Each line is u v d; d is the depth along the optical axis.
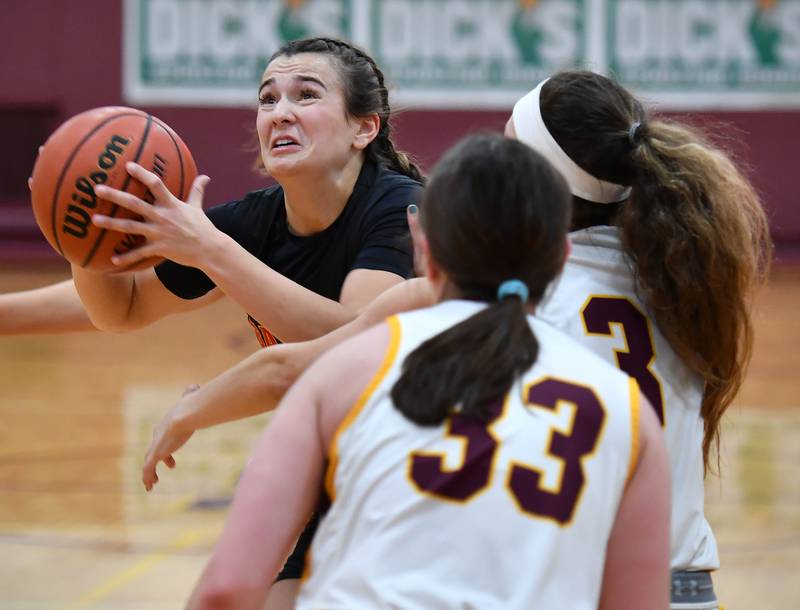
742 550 9.35
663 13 28.44
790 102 28.67
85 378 16.92
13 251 28.66
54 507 10.32
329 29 28.36
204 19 28.47
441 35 28.41
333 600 3.17
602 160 4.47
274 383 4.43
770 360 18.94
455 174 3.36
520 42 28.44
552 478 3.20
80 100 28.98
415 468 3.18
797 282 27.33
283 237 5.58
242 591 3.14
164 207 4.61
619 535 3.36
